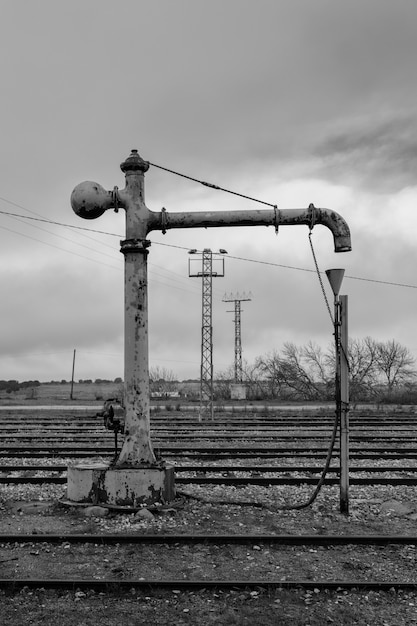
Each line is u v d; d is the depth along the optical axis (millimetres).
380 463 14625
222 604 5871
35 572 6617
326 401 57781
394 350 68188
